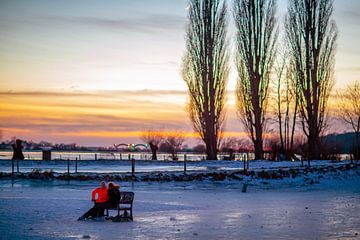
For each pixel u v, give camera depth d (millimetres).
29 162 61844
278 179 47844
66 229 20531
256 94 64375
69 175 44656
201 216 24953
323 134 67375
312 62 65062
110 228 20953
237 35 65688
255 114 64562
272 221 23516
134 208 27906
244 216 25094
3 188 38812
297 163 59031
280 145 72750
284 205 30516
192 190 40594
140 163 64062
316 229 21328
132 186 42031
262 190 42438
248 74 65250
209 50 64875
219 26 65188
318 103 65312
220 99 65812
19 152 67688
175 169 54406
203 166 58250
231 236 19531
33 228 20609
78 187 39875
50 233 19531
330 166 54750
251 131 65500
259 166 56031
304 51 65438
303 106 65688
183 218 24188
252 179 47000
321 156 70250
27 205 27547
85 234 19469
